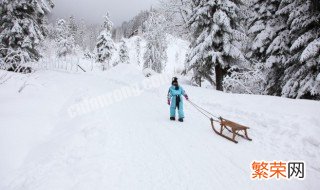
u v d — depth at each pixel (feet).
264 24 61.98
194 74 69.67
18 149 21.56
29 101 35.96
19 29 81.56
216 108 37.58
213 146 23.03
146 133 26.30
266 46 61.87
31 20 86.48
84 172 17.40
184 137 25.36
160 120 32.19
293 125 25.21
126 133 25.91
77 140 23.17
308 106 31.32
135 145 22.72
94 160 19.11
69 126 28.86
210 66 66.18
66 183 16.20
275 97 38.83
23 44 81.82
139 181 16.47
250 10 66.54
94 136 24.11
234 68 61.87
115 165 18.51
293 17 50.01
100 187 15.58
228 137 25.03
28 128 25.67
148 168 18.31
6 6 81.15
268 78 62.95
